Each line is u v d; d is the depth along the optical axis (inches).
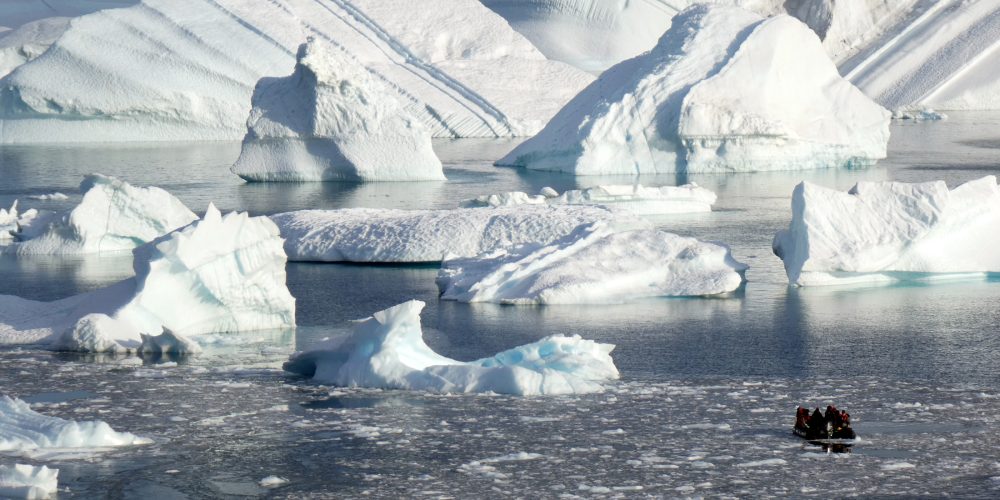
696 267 3986.2
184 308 3319.4
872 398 2667.3
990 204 4131.4
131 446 2348.7
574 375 2780.5
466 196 6815.9
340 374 2805.1
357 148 7721.5
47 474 2103.8
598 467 2201.0
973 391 2721.5
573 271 3900.1
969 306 3673.7
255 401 2650.1
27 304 3543.3
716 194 6899.6
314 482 2142.0
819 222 4072.3
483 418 2503.7
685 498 2043.6
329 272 4394.7
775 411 2564.0
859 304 3732.8
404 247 4571.9
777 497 2048.5
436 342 3267.7
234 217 3368.6
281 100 7819.9
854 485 2102.6
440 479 2146.9
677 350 3149.6
